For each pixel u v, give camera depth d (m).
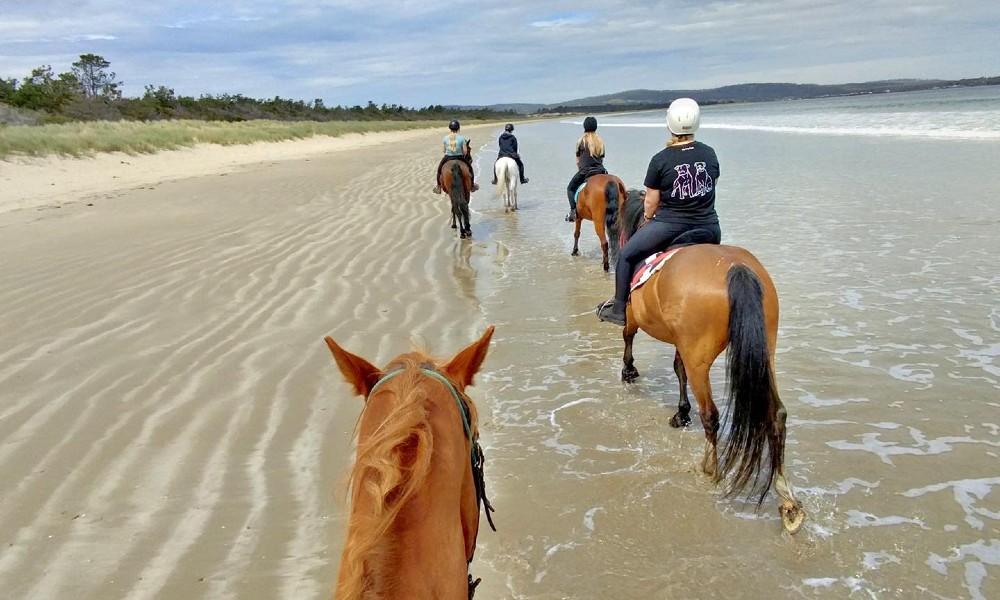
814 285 8.55
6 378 5.86
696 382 4.48
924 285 8.29
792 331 7.10
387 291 8.75
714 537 4.05
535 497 4.51
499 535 4.12
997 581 3.56
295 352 6.57
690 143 5.37
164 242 11.15
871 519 4.11
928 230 10.98
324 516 4.06
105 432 4.98
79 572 3.55
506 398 6.02
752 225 12.29
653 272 5.02
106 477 4.41
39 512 4.04
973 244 9.95
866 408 5.45
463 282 9.38
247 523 3.99
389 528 1.79
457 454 2.14
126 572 3.56
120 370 6.06
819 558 3.81
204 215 14.06
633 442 5.22
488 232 13.33
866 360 6.31
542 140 50.06
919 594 3.50
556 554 3.94
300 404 5.48
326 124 58.28
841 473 4.60
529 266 10.52
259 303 8.08
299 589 3.46
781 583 3.63
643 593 3.60
